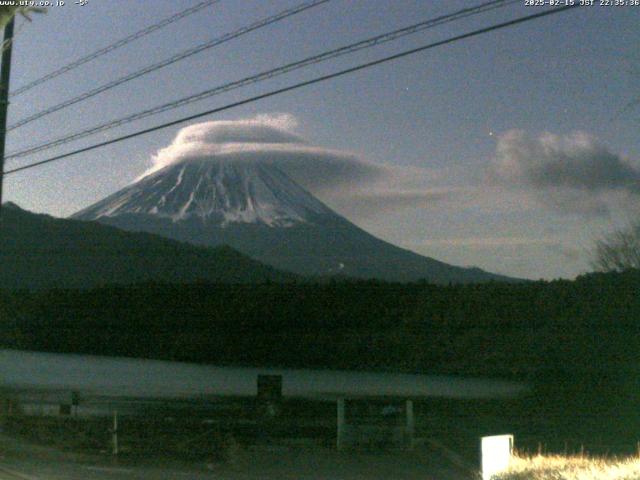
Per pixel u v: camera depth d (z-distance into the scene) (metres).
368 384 35.66
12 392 30.91
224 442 19.70
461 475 16.39
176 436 20.41
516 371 37.19
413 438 20.20
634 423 23.28
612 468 13.95
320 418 24.22
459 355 40.47
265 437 21.00
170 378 38.03
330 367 43.47
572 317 36.41
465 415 25.23
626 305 35.22
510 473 14.19
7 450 18.55
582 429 22.55
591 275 39.25
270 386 27.34
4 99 21.73
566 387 28.55
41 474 15.78
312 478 16.12
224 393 31.12
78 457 17.92
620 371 31.05
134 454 18.39
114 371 41.75
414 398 29.62
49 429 21.19
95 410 25.70
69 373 39.78
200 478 15.79
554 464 14.81
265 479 15.92
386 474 16.55
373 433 19.44
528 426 23.25
